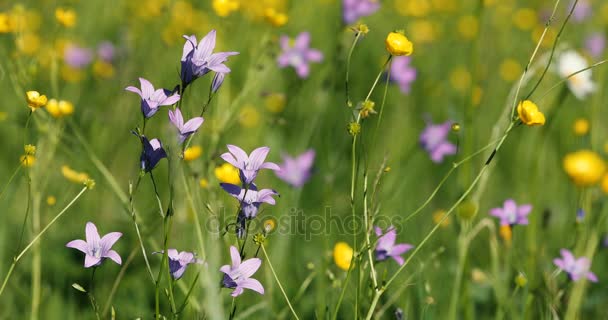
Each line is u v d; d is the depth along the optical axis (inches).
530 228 188.1
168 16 310.5
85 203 204.7
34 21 300.7
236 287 114.3
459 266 169.0
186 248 181.8
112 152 224.5
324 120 262.5
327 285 176.6
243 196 113.8
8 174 218.2
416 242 202.4
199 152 172.7
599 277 190.5
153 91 111.3
